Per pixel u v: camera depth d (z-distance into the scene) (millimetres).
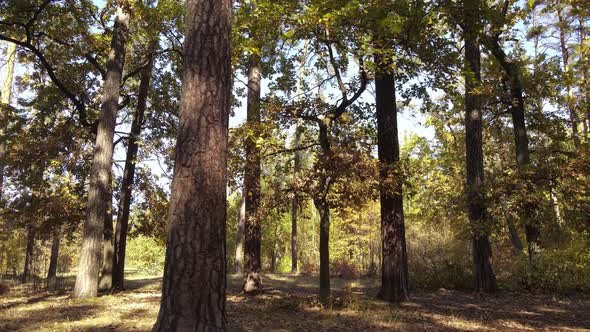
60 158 16516
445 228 22703
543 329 7812
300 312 9406
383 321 8328
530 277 13828
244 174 11195
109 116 14023
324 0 8758
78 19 15328
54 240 20672
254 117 11359
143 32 15180
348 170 9539
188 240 4660
